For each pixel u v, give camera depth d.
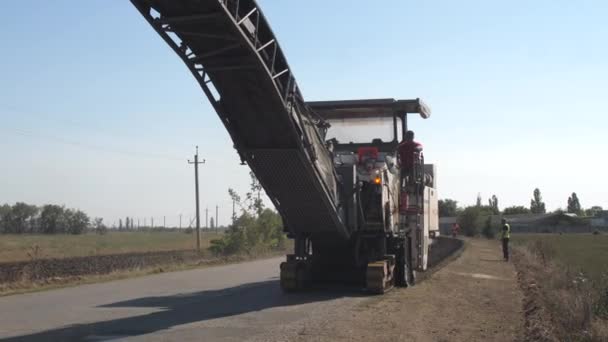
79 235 130.75
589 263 28.25
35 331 11.53
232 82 13.36
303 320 12.27
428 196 21.23
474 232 80.25
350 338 10.31
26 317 13.35
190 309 14.34
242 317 12.88
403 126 18.89
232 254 41.38
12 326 12.12
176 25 12.13
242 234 43.94
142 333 11.18
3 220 138.38
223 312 13.70
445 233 93.38
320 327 11.34
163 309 14.41
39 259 36.94
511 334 10.91
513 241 58.88
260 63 12.62
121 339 10.62
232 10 11.99
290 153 14.48
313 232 16.86
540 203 169.38
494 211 130.38
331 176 15.91
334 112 18.73
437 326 11.55
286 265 17.03
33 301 16.34
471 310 13.77
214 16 11.54
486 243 56.59
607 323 12.04
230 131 14.38
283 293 17.19
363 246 17.78
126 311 14.15
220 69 13.00
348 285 18.25
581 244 52.81
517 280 21.67
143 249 60.22
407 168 18.50
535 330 10.98
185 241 89.31
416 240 18.95
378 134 18.62
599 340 10.92
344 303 14.63
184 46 12.85
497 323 12.07
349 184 16.64
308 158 14.56
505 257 32.38
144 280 22.44
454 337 10.52
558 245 50.56
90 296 17.41
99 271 26.53
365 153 17.30
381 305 14.12
